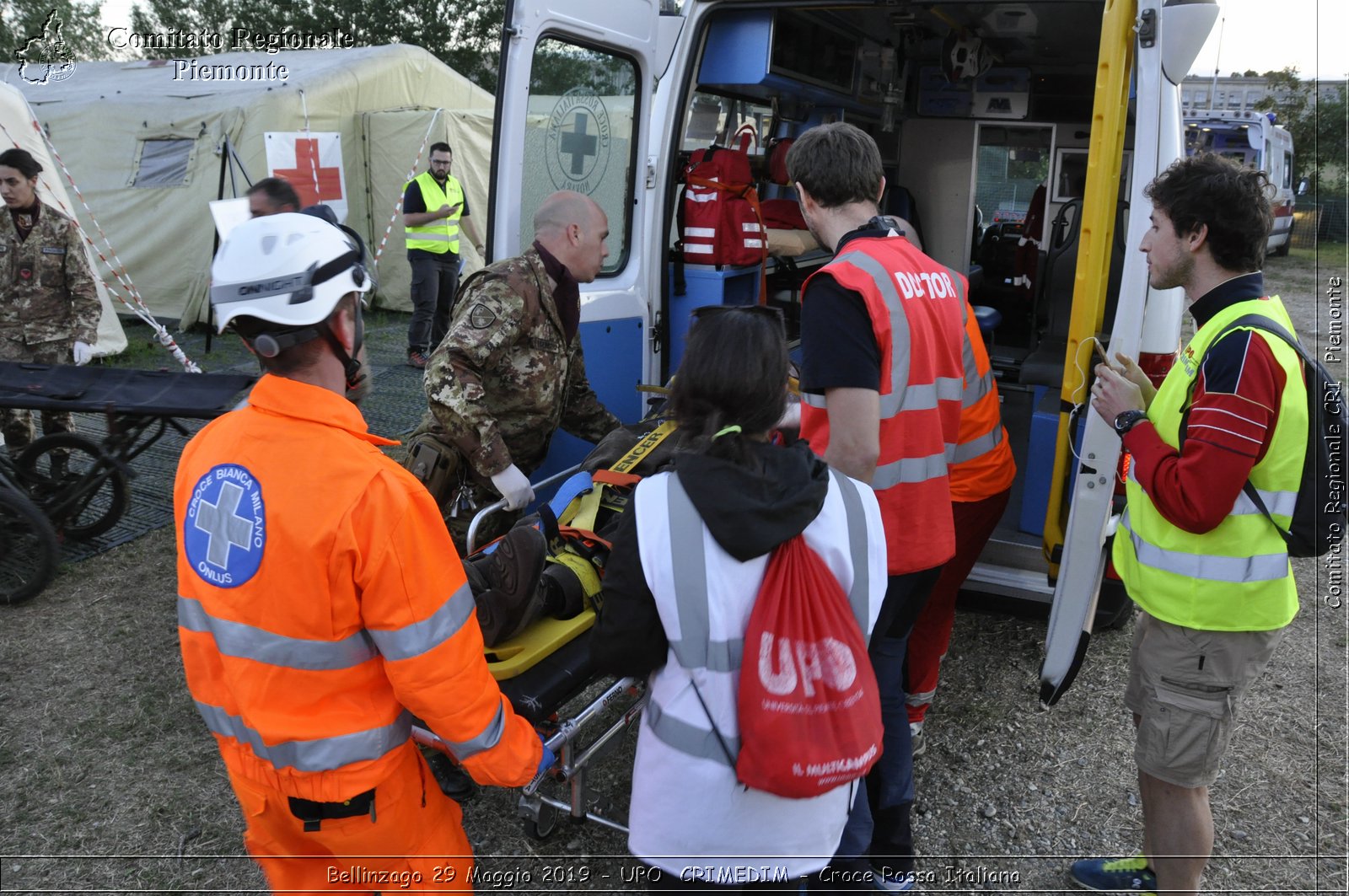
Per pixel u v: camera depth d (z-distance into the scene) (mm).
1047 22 4926
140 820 2777
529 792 2307
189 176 9461
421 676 1464
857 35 5277
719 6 3758
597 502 2600
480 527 3010
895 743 2324
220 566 1446
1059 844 2727
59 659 3621
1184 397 2027
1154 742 2119
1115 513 3098
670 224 3900
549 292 2947
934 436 2176
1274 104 17516
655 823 1521
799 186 2260
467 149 10406
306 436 1427
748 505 1415
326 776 1479
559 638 2250
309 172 9594
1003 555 3578
